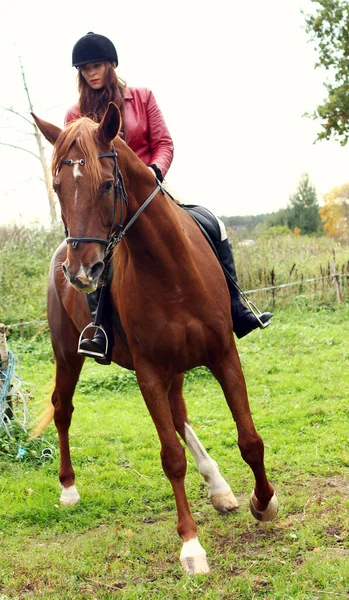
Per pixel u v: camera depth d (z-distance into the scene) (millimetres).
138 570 3459
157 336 3418
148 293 3379
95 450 5621
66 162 2949
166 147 4117
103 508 4512
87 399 7410
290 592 3006
